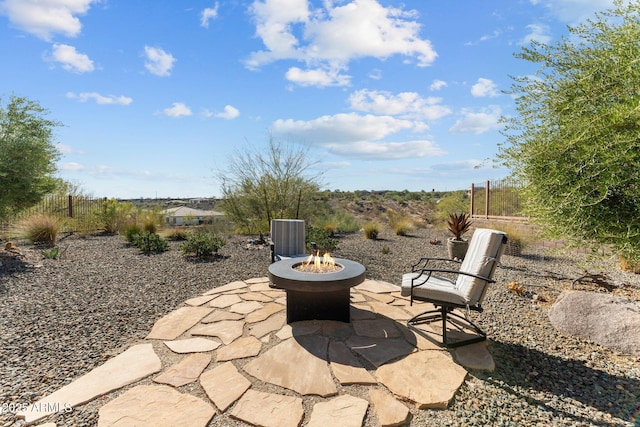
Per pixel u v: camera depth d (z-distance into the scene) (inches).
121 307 179.2
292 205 510.3
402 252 370.6
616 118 143.2
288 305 153.2
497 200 521.7
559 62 179.6
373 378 111.6
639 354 132.4
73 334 146.2
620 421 95.5
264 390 105.0
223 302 182.7
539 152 164.7
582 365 126.6
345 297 153.9
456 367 119.7
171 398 100.7
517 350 137.4
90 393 102.6
